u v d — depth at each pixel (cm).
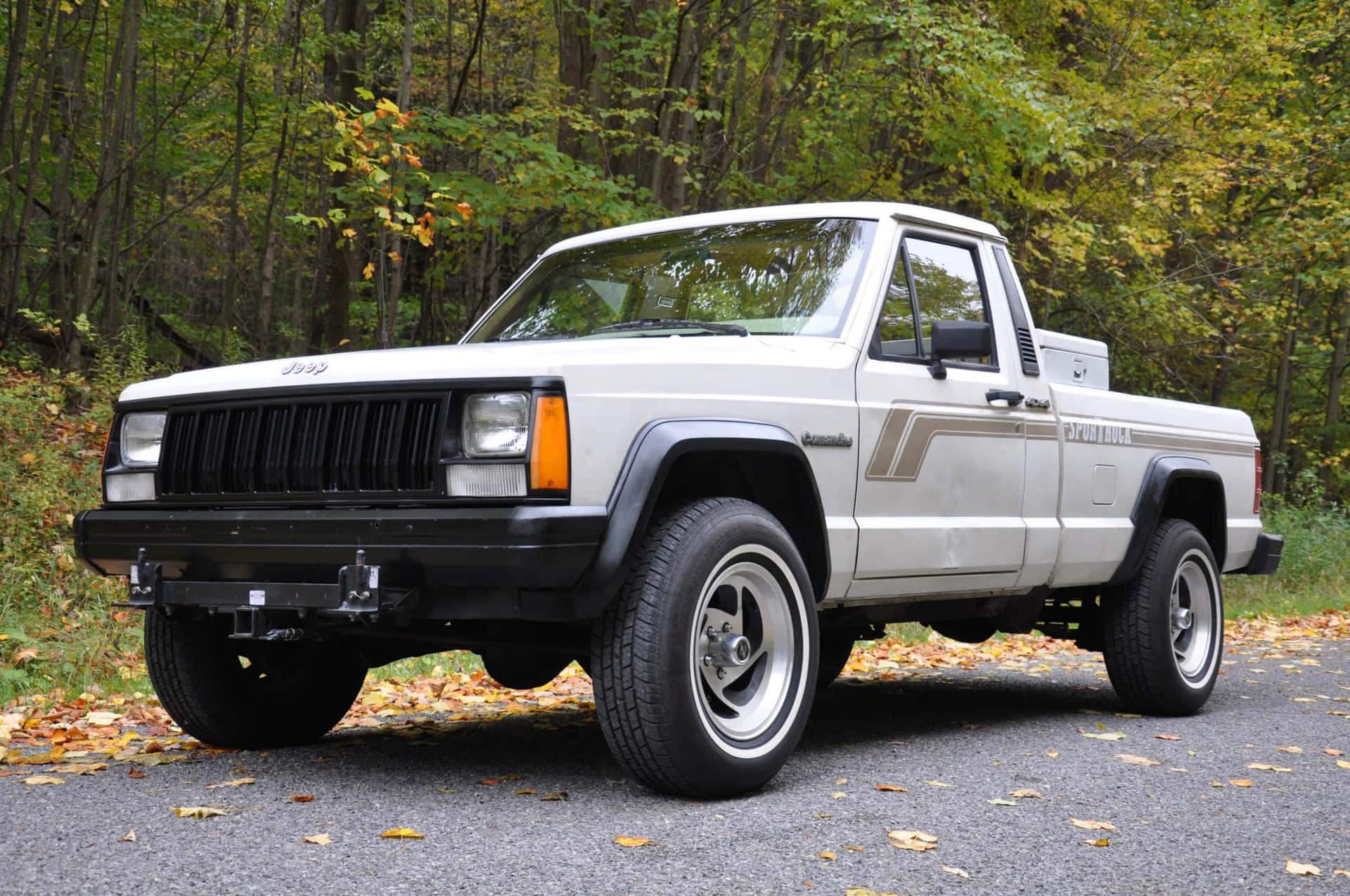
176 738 486
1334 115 1766
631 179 1193
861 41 1477
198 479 384
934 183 1591
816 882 278
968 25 1273
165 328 1861
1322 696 660
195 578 388
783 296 454
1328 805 381
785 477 402
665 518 366
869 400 428
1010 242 1552
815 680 396
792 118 1608
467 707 590
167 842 304
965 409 470
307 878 273
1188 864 307
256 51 1614
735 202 1608
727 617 377
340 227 1165
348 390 352
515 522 320
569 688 658
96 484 909
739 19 1432
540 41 1998
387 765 418
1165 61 1587
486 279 1397
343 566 344
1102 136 1550
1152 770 431
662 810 346
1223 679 736
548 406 330
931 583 461
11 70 1289
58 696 593
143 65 1795
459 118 1158
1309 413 2705
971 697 645
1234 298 1748
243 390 374
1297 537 1524
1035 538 502
